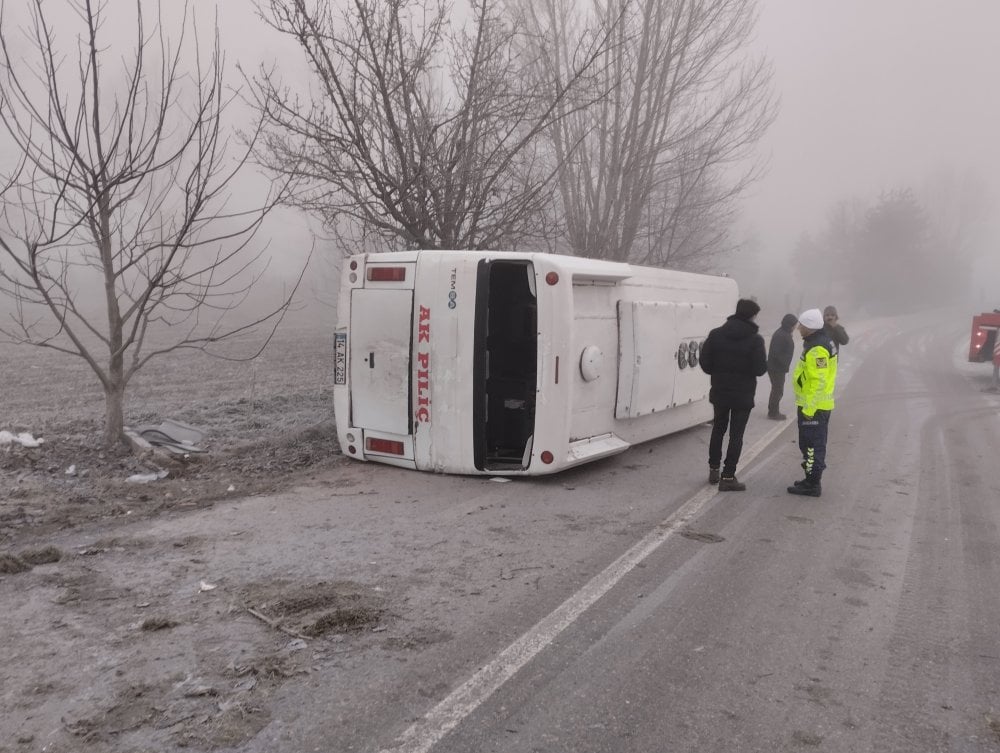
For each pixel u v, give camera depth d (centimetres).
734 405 746
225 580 486
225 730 316
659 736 321
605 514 661
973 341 1834
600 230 1515
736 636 422
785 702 353
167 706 334
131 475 751
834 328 1177
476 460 766
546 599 466
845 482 816
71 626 414
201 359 1883
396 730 320
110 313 808
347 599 455
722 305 1156
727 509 689
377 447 809
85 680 356
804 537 611
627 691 358
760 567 536
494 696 349
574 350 775
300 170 1015
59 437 852
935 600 483
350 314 814
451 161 1043
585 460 782
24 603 445
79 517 614
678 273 1011
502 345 816
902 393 1684
